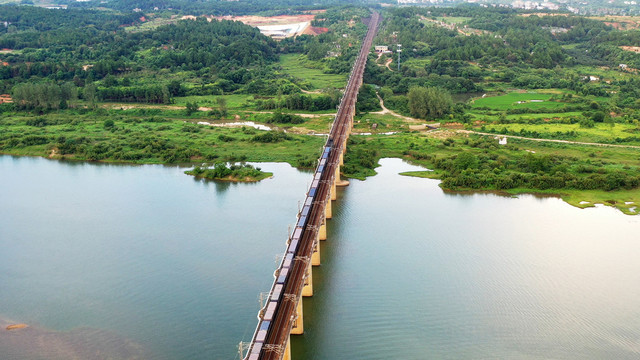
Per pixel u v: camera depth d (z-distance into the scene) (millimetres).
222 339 160125
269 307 148000
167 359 152750
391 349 156625
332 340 160625
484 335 162000
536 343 158625
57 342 160375
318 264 197750
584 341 159500
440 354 154625
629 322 167125
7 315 172875
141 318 169875
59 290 185000
